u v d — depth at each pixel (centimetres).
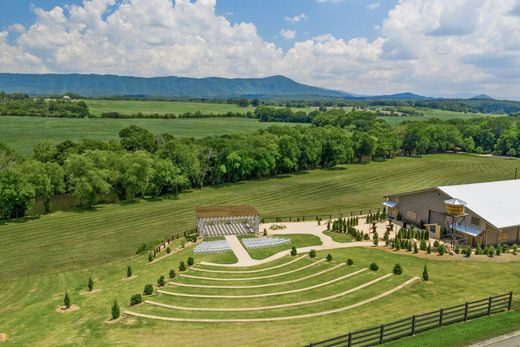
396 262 4272
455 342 2280
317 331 2619
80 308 3406
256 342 2514
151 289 3519
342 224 5950
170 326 2855
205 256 4750
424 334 2392
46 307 3484
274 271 4122
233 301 3297
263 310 3088
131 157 9062
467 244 5103
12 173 7256
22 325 3105
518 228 5184
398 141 15738
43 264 5006
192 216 7400
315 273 3972
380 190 9675
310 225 6431
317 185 10344
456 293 3241
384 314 2859
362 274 3831
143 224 6900
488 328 2445
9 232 6512
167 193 9712
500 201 5444
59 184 8094
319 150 12775
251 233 5909
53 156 10406
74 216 7512
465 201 5278
